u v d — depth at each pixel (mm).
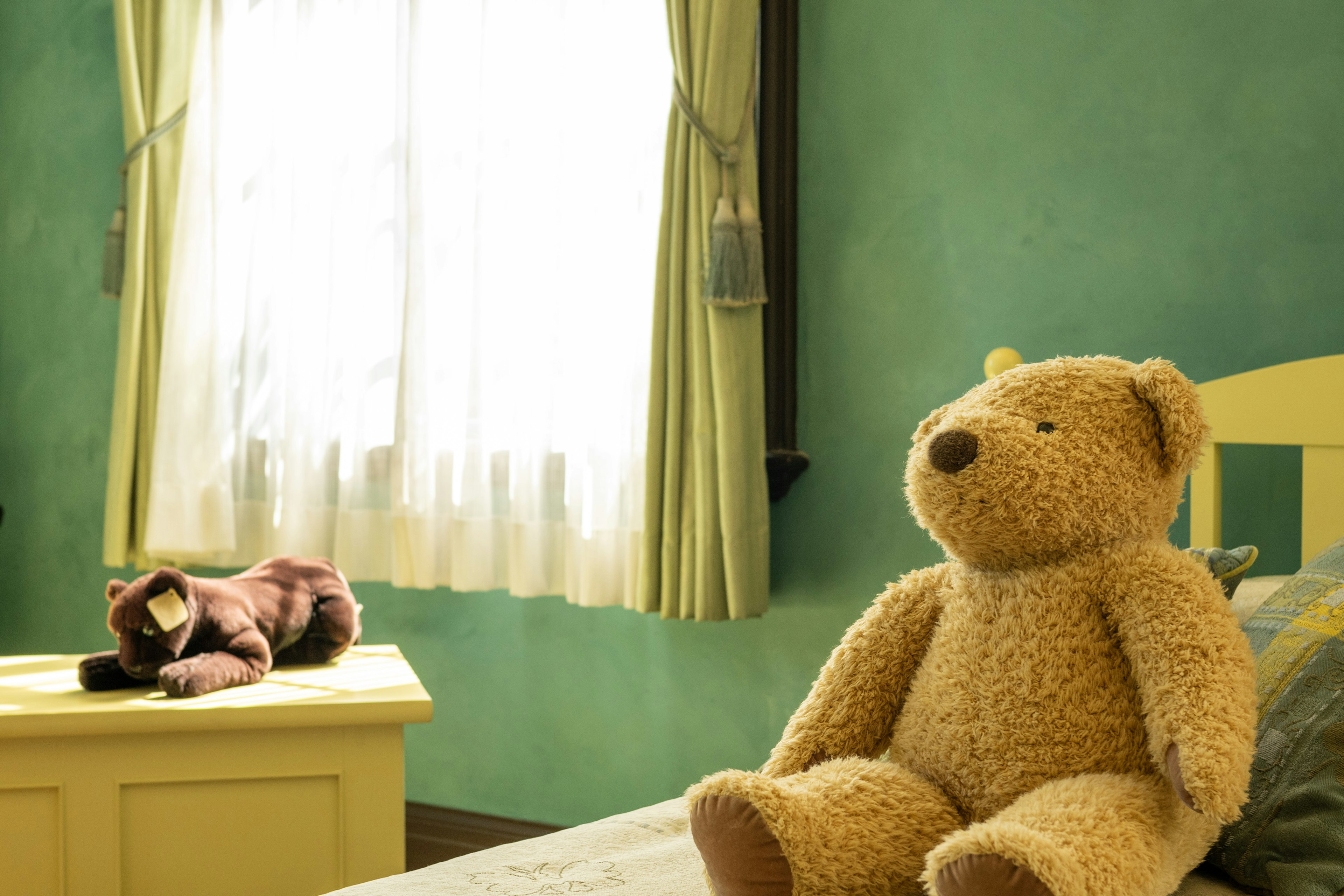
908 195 1944
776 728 2047
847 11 1988
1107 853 653
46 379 2586
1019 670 786
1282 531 1633
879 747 902
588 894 931
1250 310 1678
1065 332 1820
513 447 2152
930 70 1925
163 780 1447
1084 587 797
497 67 2184
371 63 2293
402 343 2207
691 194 1931
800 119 2029
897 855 759
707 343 1923
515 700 2287
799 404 2037
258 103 2373
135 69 2316
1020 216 1855
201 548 2279
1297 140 1644
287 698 1492
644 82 2076
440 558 2229
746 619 2064
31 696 1491
